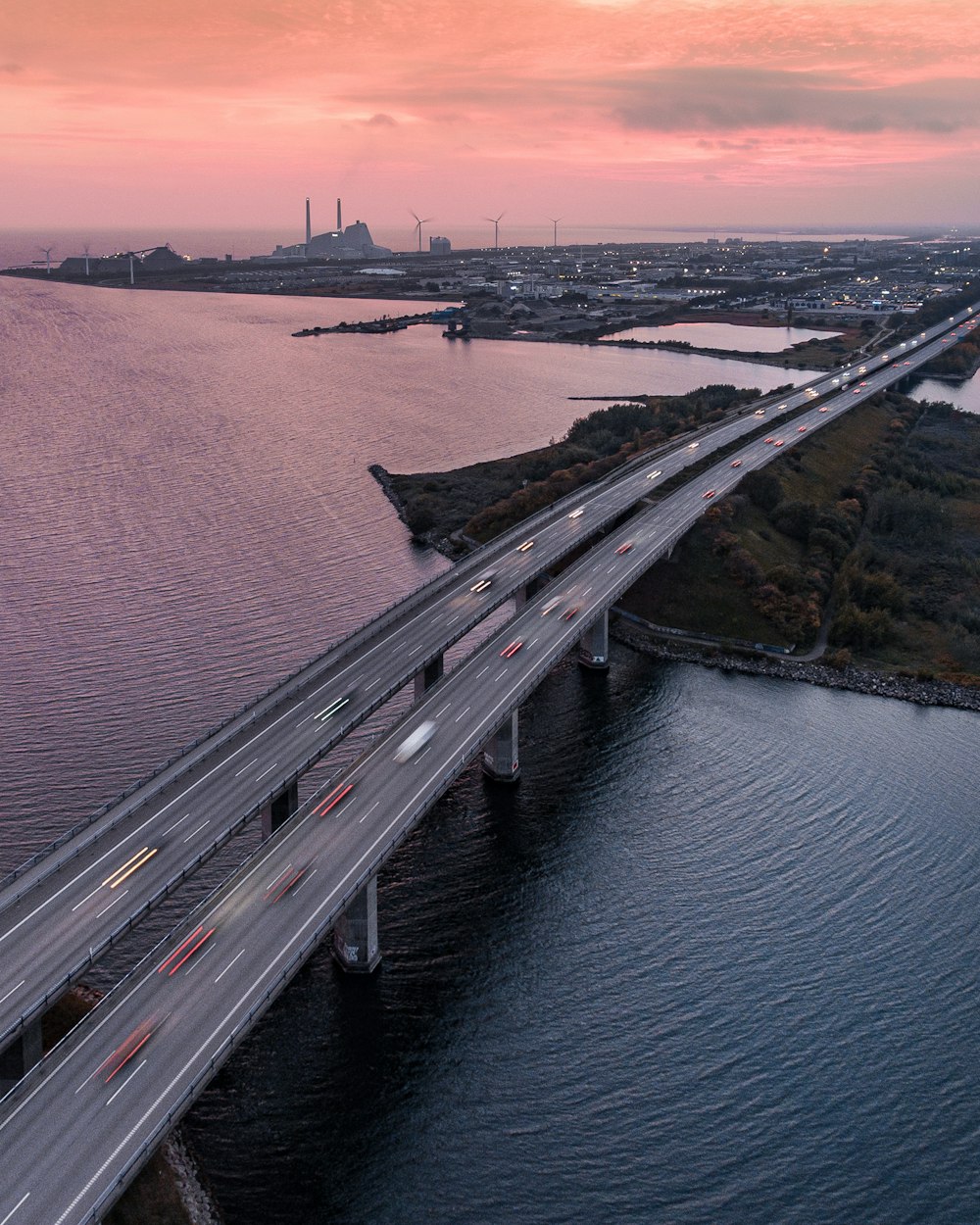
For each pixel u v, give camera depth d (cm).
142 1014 7600
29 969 7825
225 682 14512
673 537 18638
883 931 10419
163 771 10519
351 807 10206
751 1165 7912
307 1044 8838
